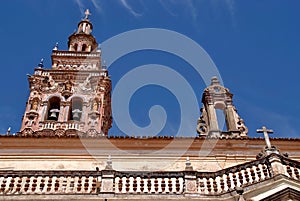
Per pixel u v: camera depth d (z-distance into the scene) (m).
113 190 18.41
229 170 19.00
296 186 18.23
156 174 19.08
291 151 26.19
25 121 34.22
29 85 37.78
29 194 18.12
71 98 36.78
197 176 18.98
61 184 18.70
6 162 25.20
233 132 29.73
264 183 18.16
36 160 25.41
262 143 26.22
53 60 42.25
